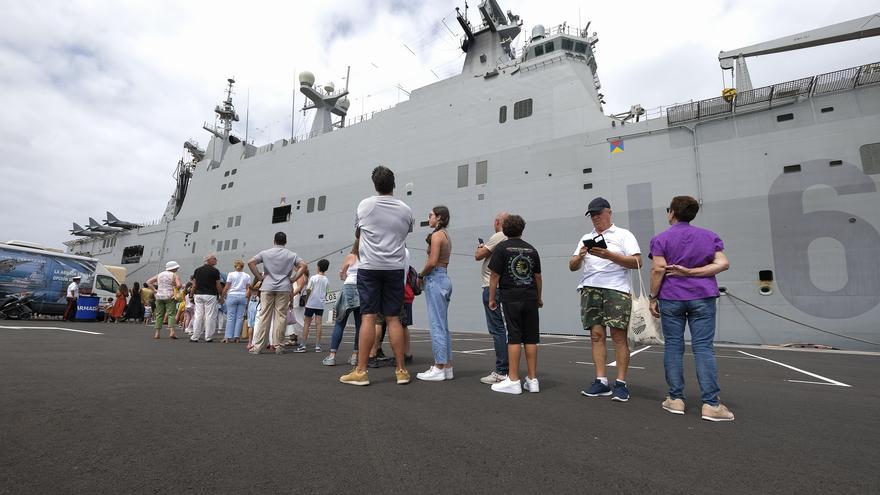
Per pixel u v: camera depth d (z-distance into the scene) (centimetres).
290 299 630
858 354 880
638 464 186
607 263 350
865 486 166
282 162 2288
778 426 262
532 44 1648
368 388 336
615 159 1368
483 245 419
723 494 156
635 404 317
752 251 1150
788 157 1140
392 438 209
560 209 1430
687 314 303
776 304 1108
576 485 161
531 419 257
